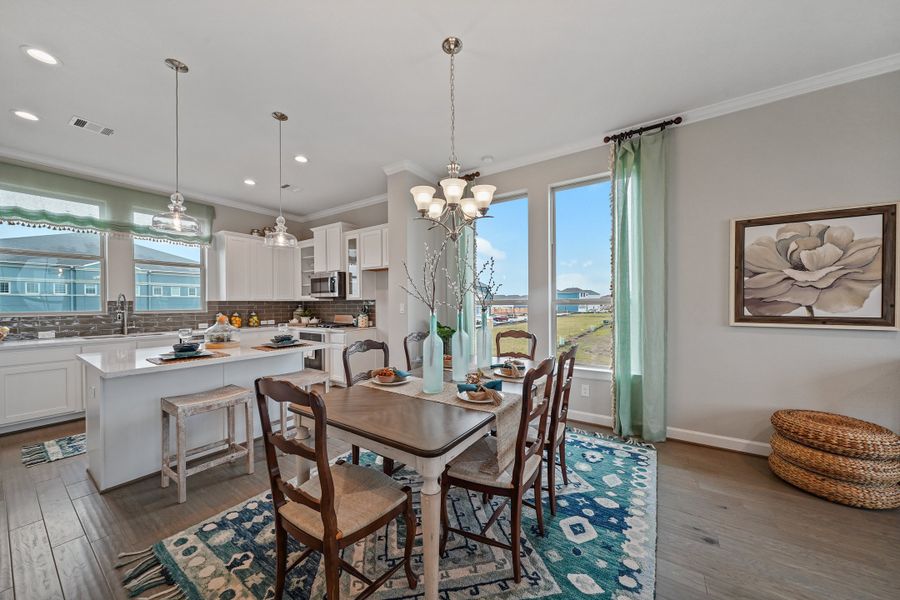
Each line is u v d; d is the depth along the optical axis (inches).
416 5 71.2
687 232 116.1
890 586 59.0
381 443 54.6
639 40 82.3
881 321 90.7
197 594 57.7
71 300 153.3
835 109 96.0
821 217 97.3
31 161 138.6
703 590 58.6
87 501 83.8
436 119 116.8
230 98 102.6
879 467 78.7
